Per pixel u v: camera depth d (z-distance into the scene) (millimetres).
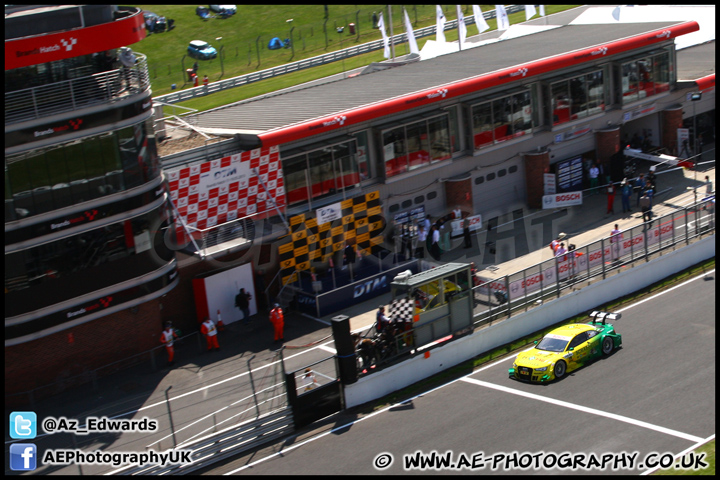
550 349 27797
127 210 29625
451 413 25688
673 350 28531
